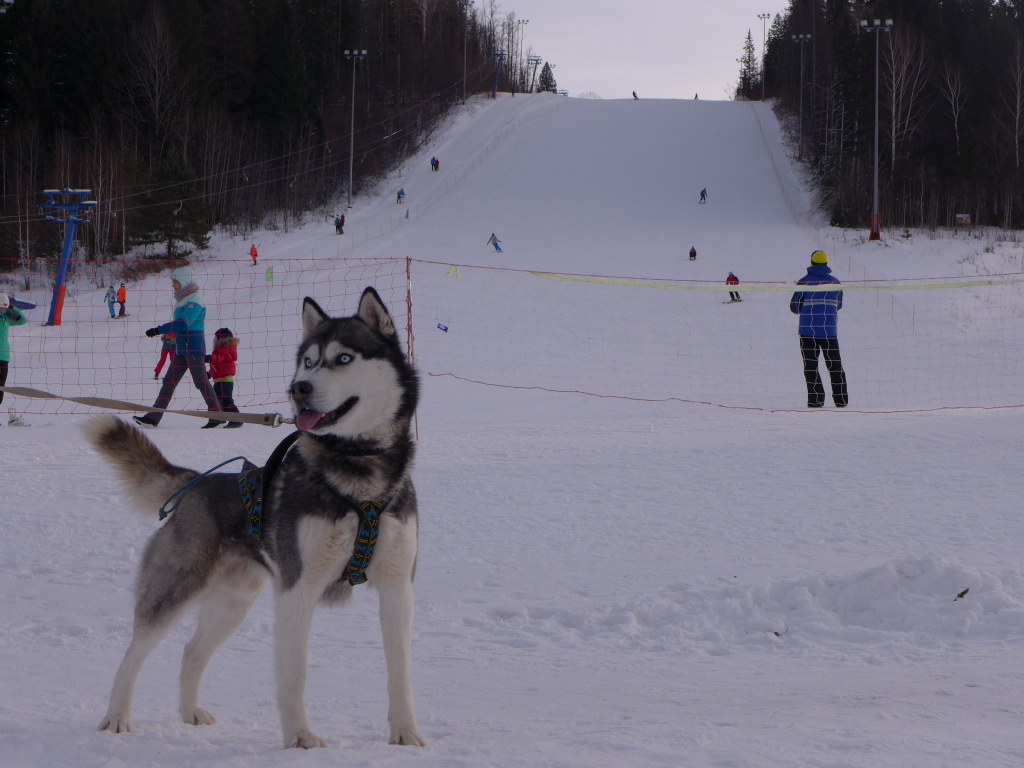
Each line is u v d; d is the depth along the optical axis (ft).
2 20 217.36
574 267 128.98
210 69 235.81
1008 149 212.02
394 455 11.71
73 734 10.84
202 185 196.24
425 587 19.47
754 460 32.04
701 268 128.47
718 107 265.13
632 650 15.94
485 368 70.85
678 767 8.45
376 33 320.91
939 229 177.37
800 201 189.16
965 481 27.96
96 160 180.55
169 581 12.03
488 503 26.45
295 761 9.09
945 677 13.47
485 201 187.01
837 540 22.11
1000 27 254.88
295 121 240.12
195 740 10.62
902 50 216.54
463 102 284.20
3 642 15.64
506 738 10.34
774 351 79.51
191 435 38.45
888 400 55.36
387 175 220.64
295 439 12.11
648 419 43.32
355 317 12.36
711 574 19.76
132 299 125.59
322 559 11.13
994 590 17.30
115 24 216.74
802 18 312.71
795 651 15.79
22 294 132.67
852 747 9.16
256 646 16.12
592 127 242.58
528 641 16.30
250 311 101.50
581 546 22.29
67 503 26.18
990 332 87.86
